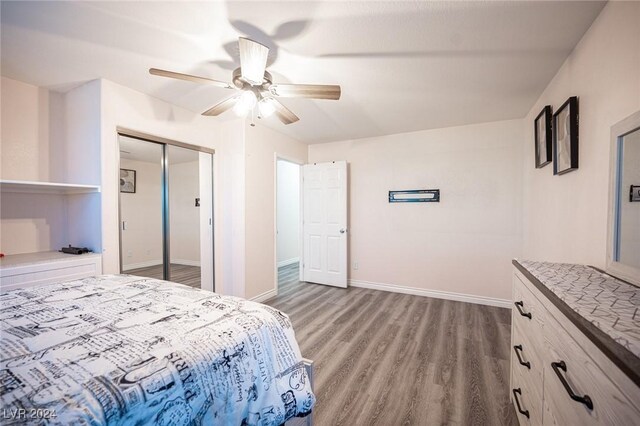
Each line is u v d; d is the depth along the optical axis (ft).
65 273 6.69
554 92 7.13
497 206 10.89
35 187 7.03
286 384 3.63
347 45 5.84
